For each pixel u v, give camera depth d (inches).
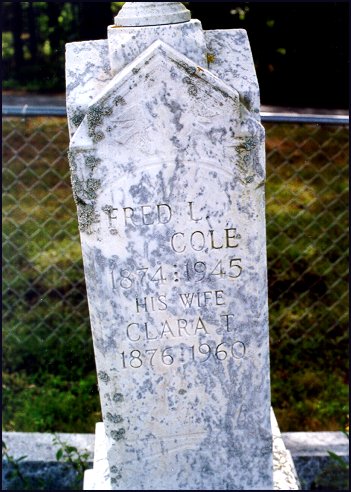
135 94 73.2
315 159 193.6
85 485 90.7
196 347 83.9
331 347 146.1
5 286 158.2
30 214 167.5
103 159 75.5
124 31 74.6
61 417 128.5
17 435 119.0
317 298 156.0
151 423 87.0
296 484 90.2
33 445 116.9
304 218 173.0
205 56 74.5
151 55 71.7
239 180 77.2
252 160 76.3
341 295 156.6
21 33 255.3
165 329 83.0
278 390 134.9
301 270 161.8
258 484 90.1
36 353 143.5
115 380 84.9
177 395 85.9
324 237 168.1
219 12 196.5
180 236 79.2
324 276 160.7
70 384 136.9
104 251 79.4
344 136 199.8
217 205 78.1
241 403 86.6
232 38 77.0
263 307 82.9
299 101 208.8
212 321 82.9
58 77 255.6
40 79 257.0
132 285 80.9
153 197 77.3
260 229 79.7
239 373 85.3
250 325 83.2
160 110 73.9
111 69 74.8
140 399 85.8
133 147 75.3
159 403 86.1
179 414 86.7
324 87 205.8
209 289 81.6
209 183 77.1
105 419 87.0
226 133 75.2
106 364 84.1
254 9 195.6
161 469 89.3
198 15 196.7
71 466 114.2
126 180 76.5
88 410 129.9
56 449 116.2
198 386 85.7
